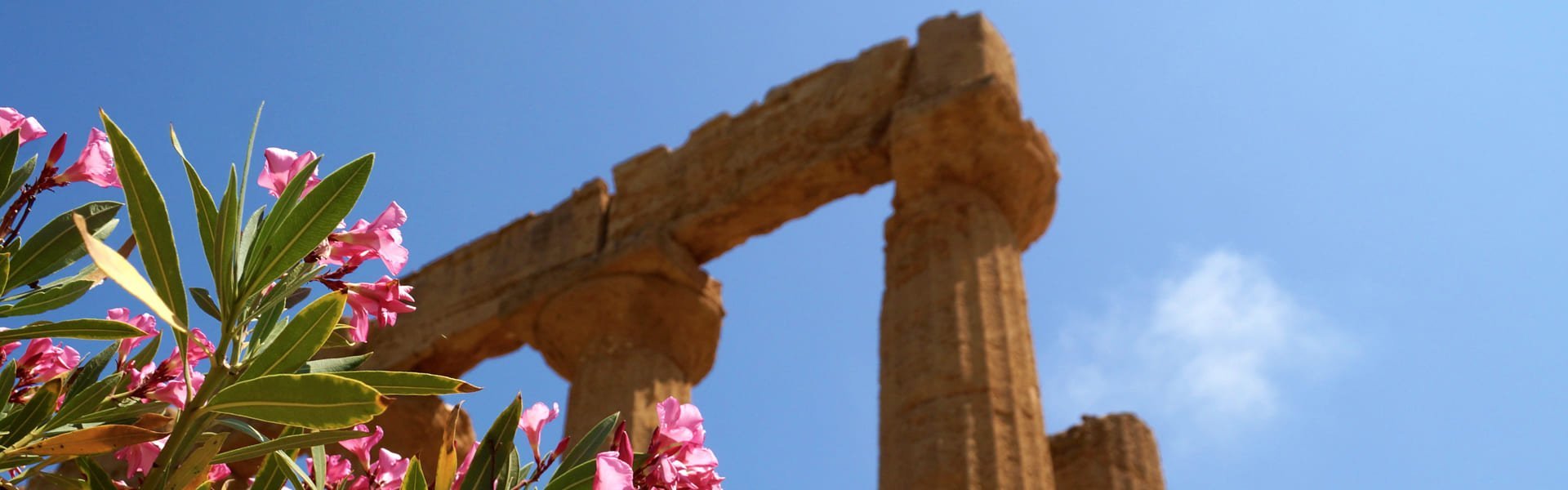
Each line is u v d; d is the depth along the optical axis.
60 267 2.72
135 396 2.93
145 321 3.20
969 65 20.00
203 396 2.37
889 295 18.12
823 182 20.39
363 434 2.76
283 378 2.24
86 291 2.77
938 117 18.84
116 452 2.88
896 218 19.02
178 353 2.99
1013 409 15.61
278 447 2.68
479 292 22.95
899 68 20.69
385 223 2.85
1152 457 22.09
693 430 2.71
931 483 14.82
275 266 2.39
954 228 18.17
